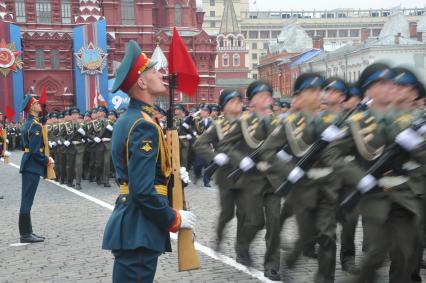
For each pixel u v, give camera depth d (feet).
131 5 362.33
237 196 42.32
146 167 21.89
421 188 30.40
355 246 44.62
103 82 329.31
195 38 378.94
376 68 31.04
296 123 37.29
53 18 339.57
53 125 115.75
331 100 37.58
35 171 52.85
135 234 22.48
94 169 103.30
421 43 321.52
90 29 326.65
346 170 31.19
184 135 102.06
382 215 29.37
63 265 45.27
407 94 30.55
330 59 383.24
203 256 46.34
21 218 53.36
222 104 44.70
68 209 73.20
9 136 241.55
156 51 247.50
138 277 22.66
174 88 26.58
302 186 34.71
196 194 82.69
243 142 41.60
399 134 28.35
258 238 53.01
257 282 39.11
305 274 40.22
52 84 336.49
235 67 596.70
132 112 23.11
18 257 48.37
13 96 314.55
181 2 380.17
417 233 29.91
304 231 35.17
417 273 37.14
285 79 492.54
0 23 312.29
